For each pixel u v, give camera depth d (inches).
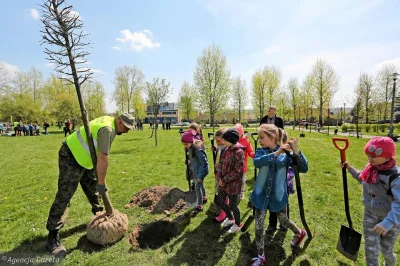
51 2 119.0
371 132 1073.5
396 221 77.3
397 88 1112.8
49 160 388.8
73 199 193.2
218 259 113.9
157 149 488.7
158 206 168.7
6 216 167.0
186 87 2170.3
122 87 1891.0
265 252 117.8
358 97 1046.4
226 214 140.5
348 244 105.6
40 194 213.2
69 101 1275.8
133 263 111.5
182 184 237.3
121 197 196.4
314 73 1568.7
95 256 115.7
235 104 1883.6
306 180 244.4
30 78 1796.3
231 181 131.3
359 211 165.9
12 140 782.5
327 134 975.6
